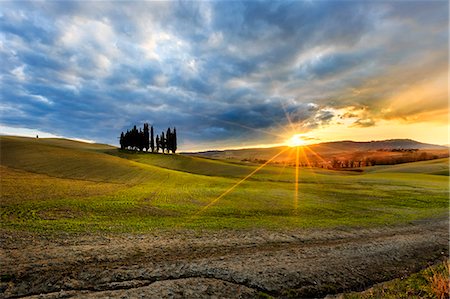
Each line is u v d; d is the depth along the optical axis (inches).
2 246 474.9
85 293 349.7
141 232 617.3
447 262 550.3
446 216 1018.7
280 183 2235.5
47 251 463.5
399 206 1202.6
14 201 918.4
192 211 917.2
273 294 387.2
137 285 375.6
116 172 2170.3
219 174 3002.0
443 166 4443.9
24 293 341.7
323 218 892.0
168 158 4040.4
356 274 466.3
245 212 940.6
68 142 5305.1
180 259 465.4
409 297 396.5
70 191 1237.1
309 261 494.0
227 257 486.6
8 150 2507.4
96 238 553.0
